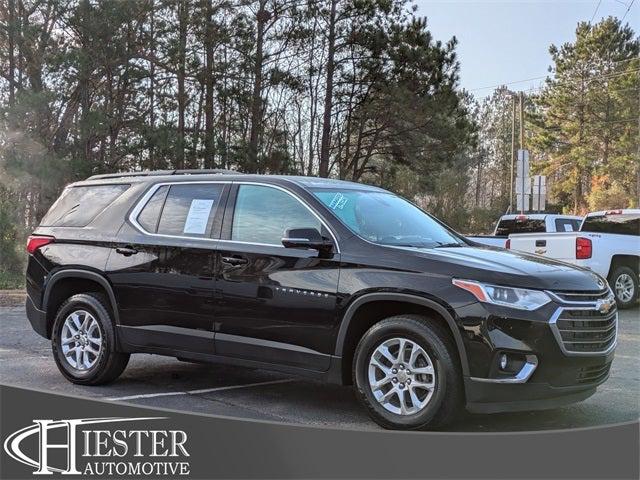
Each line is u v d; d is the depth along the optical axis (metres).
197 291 5.64
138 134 21.25
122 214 6.37
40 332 6.66
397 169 29.98
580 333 4.60
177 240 5.89
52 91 18.70
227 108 24.27
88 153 20.70
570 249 12.12
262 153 23.80
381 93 26.44
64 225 6.74
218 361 5.58
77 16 19.41
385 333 4.80
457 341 4.54
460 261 4.75
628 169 49.59
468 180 52.22
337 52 26.97
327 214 5.32
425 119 26.41
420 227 5.80
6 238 17.06
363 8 26.00
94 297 6.32
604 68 52.81
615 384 6.43
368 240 5.11
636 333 9.73
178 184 6.20
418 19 26.66
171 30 21.44
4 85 20.34
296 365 5.18
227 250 5.56
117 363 6.20
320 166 27.84
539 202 24.75
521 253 5.50
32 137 18.50
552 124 56.44
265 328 5.30
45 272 6.60
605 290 4.97
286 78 25.70
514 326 4.44
